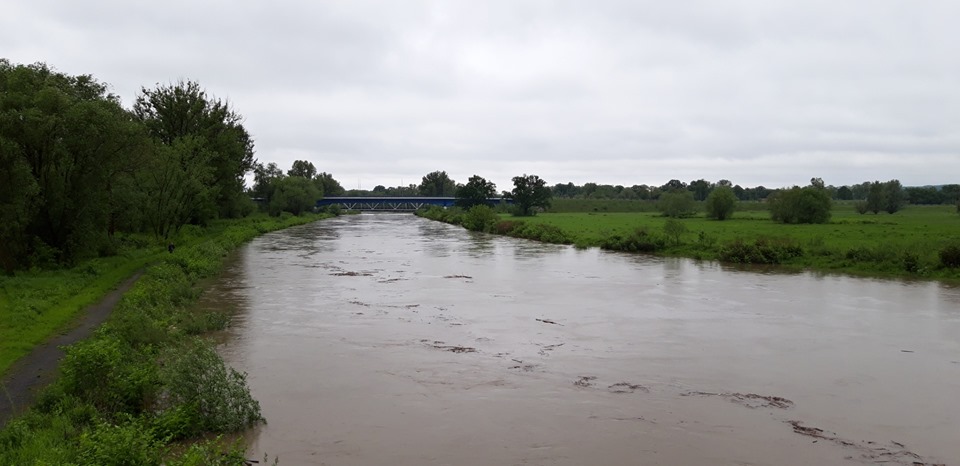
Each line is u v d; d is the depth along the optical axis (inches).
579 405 582.6
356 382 644.7
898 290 1257.4
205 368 521.0
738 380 661.9
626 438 508.4
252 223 3371.1
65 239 1358.3
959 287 1294.3
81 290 1042.7
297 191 4739.2
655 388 633.6
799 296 1184.8
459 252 2100.1
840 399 604.4
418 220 5123.0
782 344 813.9
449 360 729.0
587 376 671.8
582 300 1138.0
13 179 1171.9
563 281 1387.8
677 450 486.3
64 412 479.2
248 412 528.7
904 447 495.2
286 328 887.7
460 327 906.1
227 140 2630.4
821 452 484.7
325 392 612.7
